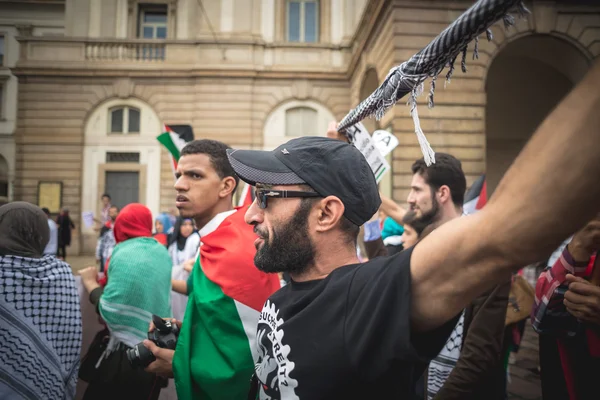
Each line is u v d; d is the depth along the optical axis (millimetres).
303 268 977
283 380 841
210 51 14852
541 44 9359
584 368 1390
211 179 1839
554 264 1441
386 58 9305
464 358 1458
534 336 5516
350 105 14945
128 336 1890
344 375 769
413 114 731
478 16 590
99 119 15172
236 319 1498
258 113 14906
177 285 2471
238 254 1565
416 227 2072
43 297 1716
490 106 12258
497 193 597
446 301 679
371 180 985
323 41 15234
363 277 810
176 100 14984
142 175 15094
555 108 538
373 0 10109
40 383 1663
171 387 2580
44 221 1847
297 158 952
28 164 14844
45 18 16531
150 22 16016
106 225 8789
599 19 8625
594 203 501
